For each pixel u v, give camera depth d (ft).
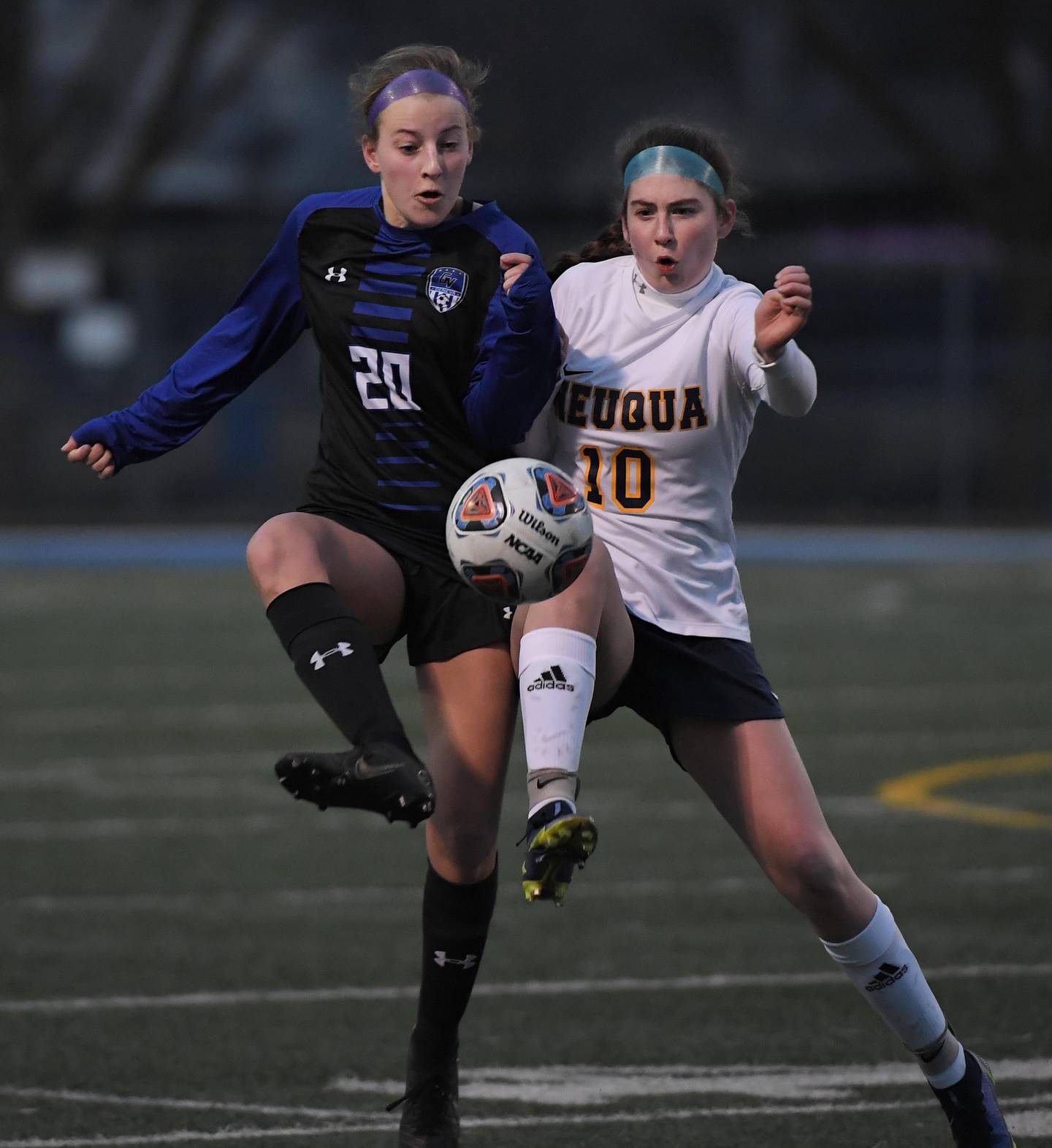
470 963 59.16
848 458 368.89
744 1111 65.46
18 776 135.74
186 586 273.95
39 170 396.37
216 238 449.48
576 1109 65.77
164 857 110.11
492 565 51.65
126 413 60.44
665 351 56.49
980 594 262.47
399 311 56.85
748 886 102.78
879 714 162.20
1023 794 127.13
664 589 56.54
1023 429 360.89
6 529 356.38
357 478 57.98
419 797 48.75
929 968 84.07
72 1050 73.15
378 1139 62.75
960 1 400.47
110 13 406.82
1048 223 382.01
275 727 156.66
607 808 124.67
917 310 378.12
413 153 55.57
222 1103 66.74
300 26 485.56
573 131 469.98
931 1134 62.80
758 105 473.26
